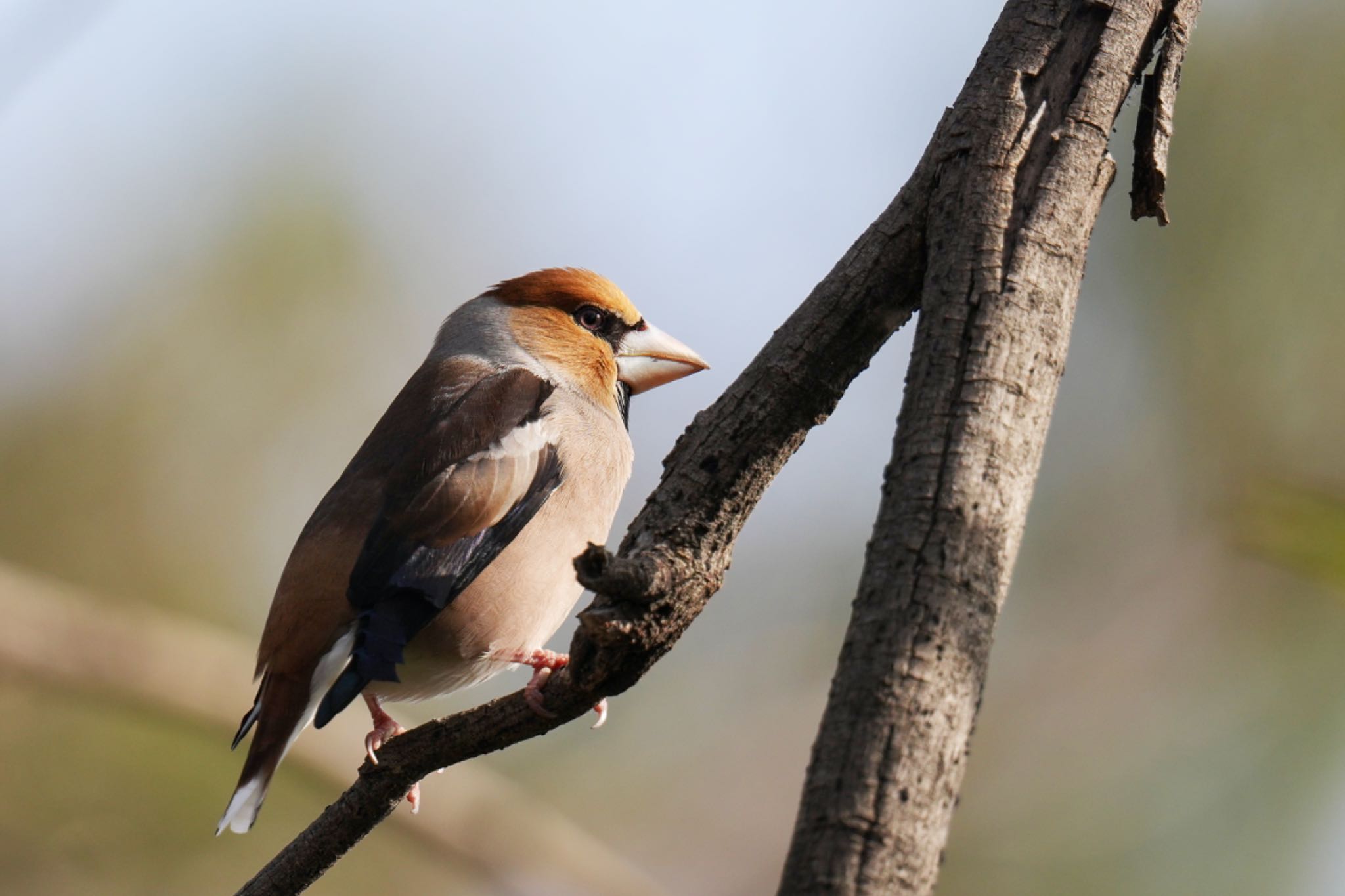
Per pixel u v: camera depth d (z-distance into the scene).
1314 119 11.46
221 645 11.50
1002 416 3.76
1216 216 11.59
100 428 14.54
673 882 11.50
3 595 10.65
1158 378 11.75
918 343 3.99
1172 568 11.55
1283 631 11.14
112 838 11.73
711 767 12.02
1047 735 11.23
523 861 10.09
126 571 14.12
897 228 4.60
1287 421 11.38
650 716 12.29
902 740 3.18
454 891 12.04
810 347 4.62
